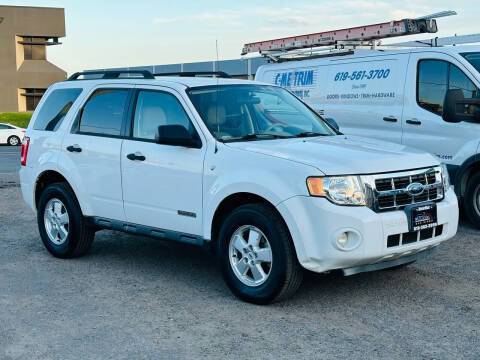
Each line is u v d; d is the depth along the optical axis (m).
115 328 4.86
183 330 4.79
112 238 8.15
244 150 5.41
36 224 9.15
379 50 9.53
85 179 6.70
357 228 4.85
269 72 11.54
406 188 5.16
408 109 8.95
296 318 5.00
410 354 4.28
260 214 5.14
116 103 6.59
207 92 6.11
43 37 62.47
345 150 5.36
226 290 5.79
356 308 5.22
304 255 4.91
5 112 59.22
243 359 4.23
